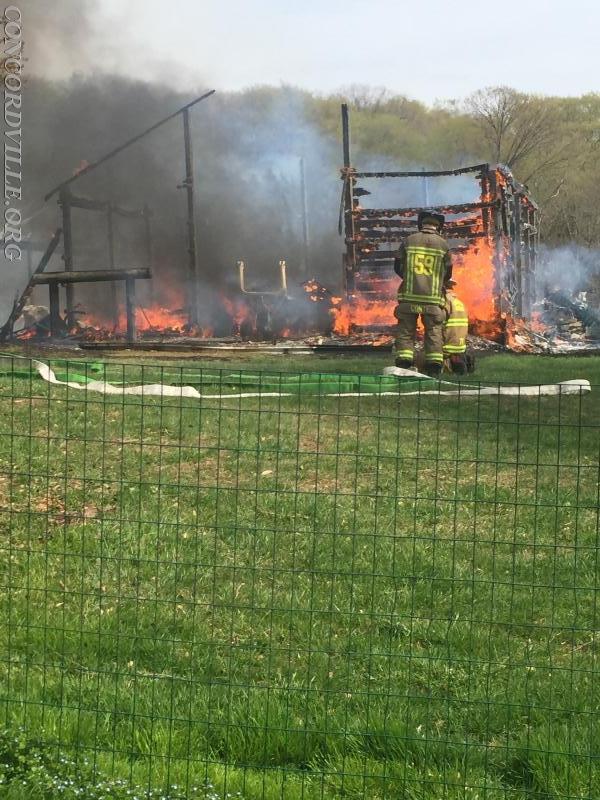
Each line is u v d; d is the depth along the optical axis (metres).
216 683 4.19
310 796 3.46
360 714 4.01
